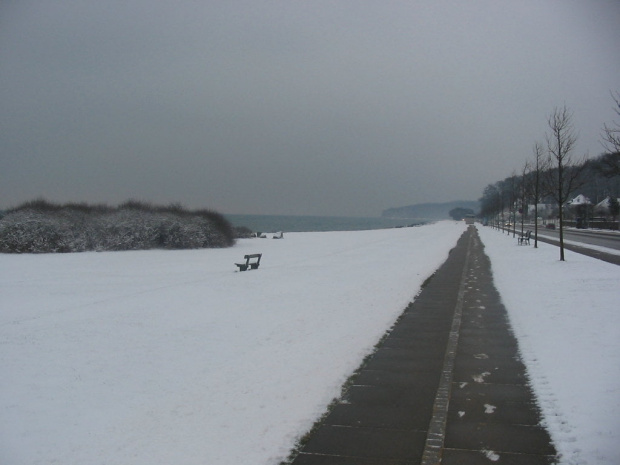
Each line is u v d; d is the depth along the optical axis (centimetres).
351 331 1034
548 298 1309
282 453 521
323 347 912
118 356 870
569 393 655
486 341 952
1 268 2389
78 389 712
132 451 527
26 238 3297
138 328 1071
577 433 546
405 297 1437
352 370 792
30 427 591
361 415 618
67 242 3403
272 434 564
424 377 757
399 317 1183
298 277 1894
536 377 732
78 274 2144
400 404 652
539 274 1797
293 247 3778
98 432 575
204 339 980
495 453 514
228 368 799
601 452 502
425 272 2033
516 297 1388
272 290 1576
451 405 646
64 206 3753
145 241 3641
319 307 1293
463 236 5369
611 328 948
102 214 3791
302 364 813
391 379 749
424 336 1002
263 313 1222
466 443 539
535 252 2755
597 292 1329
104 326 1088
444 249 3388
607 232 5650
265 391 696
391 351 898
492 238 4800
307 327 1073
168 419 607
